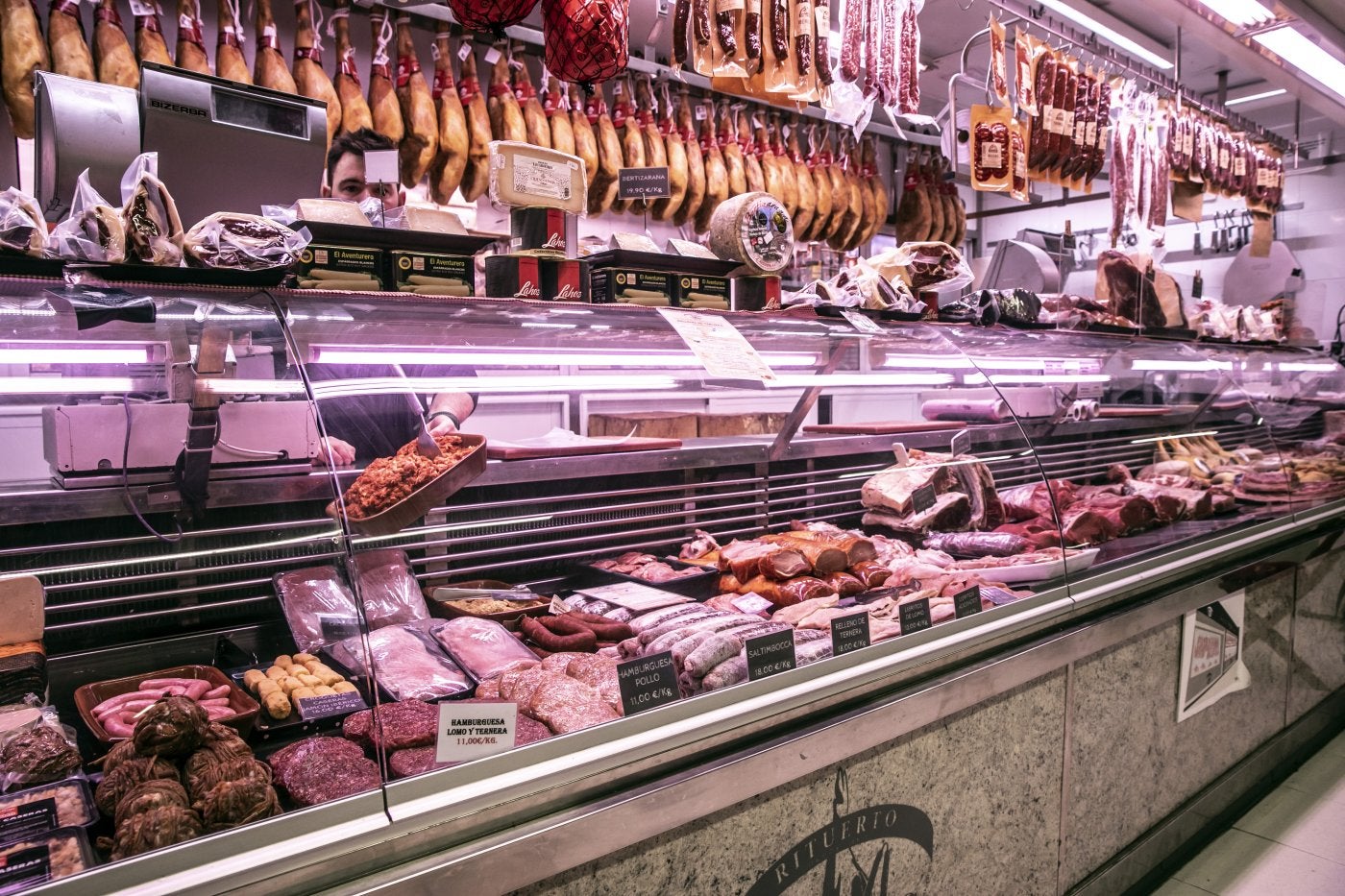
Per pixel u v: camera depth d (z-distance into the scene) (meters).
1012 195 3.49
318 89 3.25
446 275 1.93
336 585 1.56
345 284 1.80
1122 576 2.61
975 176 3.40
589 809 1.38
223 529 1.58
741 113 4.62
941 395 2.64
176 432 1.55
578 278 2.15
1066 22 4.56
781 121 4.89
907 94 3.21
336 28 3.44
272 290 1.66
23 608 1.50
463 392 1.79
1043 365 3.05
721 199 4.39
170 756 1.27
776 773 1.62
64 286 1.44
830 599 2.12
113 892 1.03
